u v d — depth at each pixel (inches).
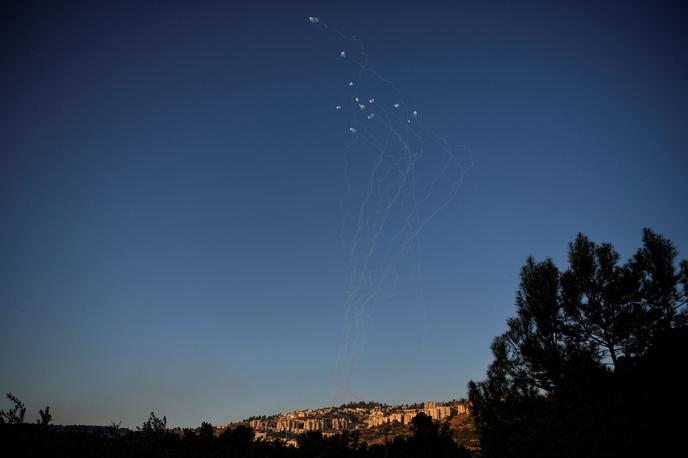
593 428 587.5
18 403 560.4
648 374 713.6
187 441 745.0
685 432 513.7
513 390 890.1
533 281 952.3
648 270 860.0
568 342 882.8
